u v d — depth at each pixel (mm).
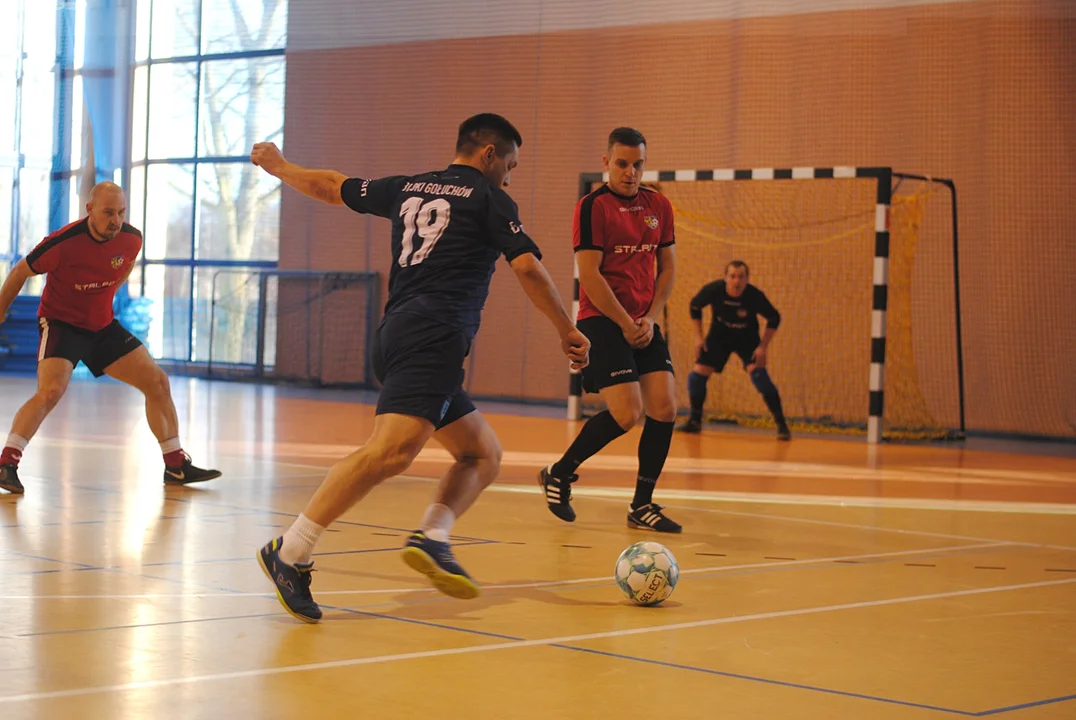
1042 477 9250
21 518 5664
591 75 15930
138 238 6734
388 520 5941
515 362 16484
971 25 13609
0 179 21125
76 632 3486
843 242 14195
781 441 11781
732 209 14883
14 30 20750
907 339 13305
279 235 18609
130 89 19719
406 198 4074
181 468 6988
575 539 5621
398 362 3893
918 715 2891
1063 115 13188
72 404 12805
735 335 12227
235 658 3258
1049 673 3355
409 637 3582
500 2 16594
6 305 6562
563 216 16125
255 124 18844
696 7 15203
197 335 19453
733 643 3617
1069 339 13195
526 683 3090
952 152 13742
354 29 17891
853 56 14250
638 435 11617
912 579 4824
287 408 13539
